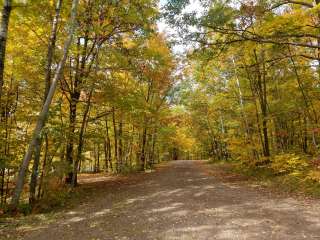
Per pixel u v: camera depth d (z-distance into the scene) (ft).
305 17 37.09
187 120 132.05
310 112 65.67
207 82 75.46
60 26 44.32
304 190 36.78
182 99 100.01
